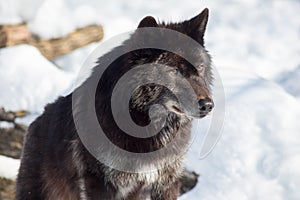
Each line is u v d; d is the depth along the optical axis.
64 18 24.97
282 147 19.64
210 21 32.56
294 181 18.52
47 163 15.19
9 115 20.31
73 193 14.88
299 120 20.84
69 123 14.54
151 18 13.68
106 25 29.06
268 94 21.80
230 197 18.34
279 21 33.16
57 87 21.39
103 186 14.28
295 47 31.31
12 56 22.11
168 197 14.91
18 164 19.62
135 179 14.32
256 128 20.38
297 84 28.28
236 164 19.25
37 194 15.58
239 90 22.03
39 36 24.11
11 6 23.59
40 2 24.27
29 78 21.50
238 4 34.19
